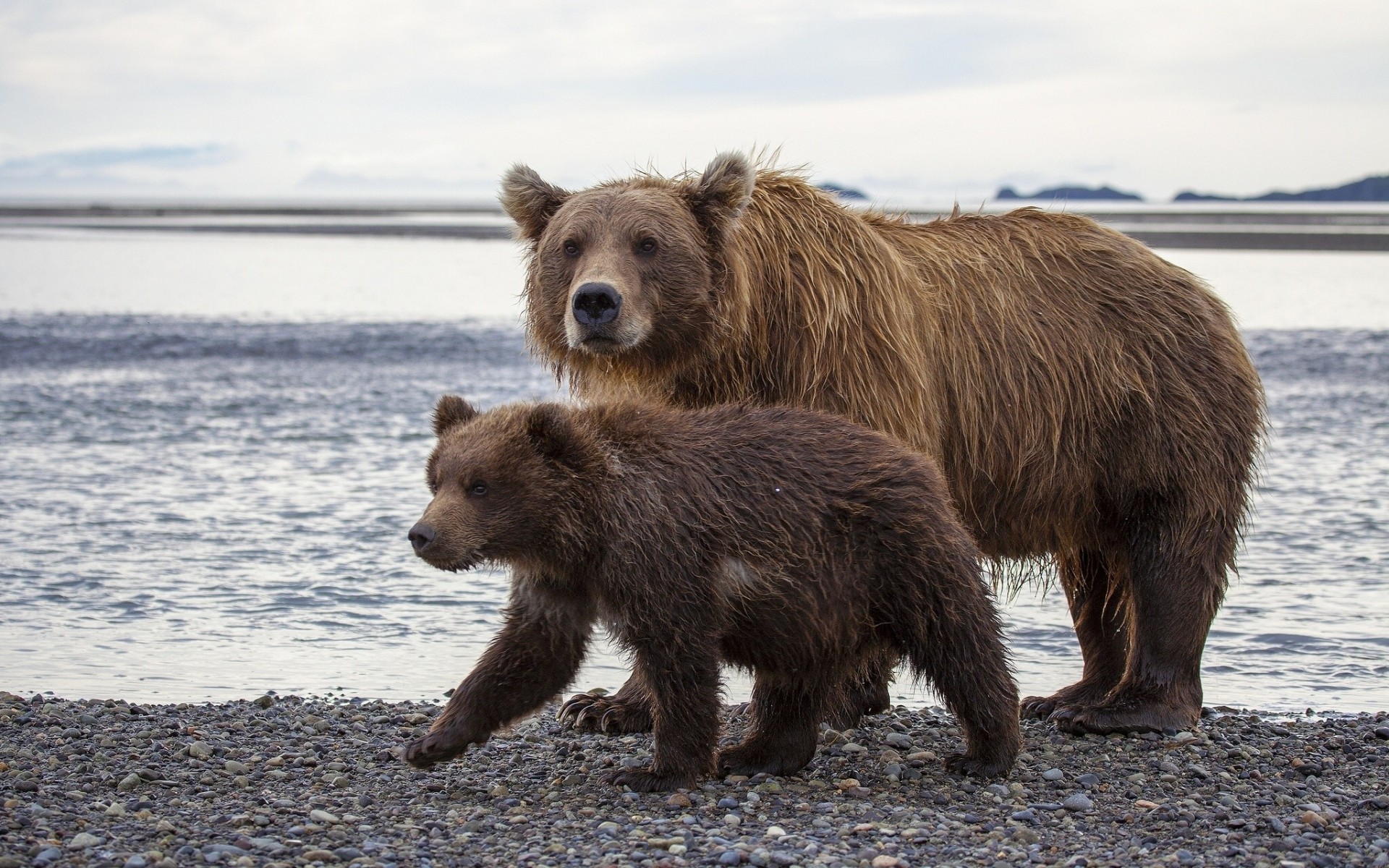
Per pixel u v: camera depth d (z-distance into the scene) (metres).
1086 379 8.45
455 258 67.75
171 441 18.52
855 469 6.80
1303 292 46.38
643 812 6.43
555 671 6.83
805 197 8.03
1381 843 6.03
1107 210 153.25
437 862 5.68
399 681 9.54
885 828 6.14
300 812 6.41
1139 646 8.63
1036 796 6.92
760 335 7.70
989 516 8.46
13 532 13.44
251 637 10.52
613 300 7.17
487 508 6.45
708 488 6.59
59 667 9.67
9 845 5.73
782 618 6.70
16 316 34.31
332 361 27.14
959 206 9.03
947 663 6.84
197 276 51.38
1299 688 9.68
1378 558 13.11
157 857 5.58
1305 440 19.67
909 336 7.87
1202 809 6.67
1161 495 8.49
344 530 13.79
